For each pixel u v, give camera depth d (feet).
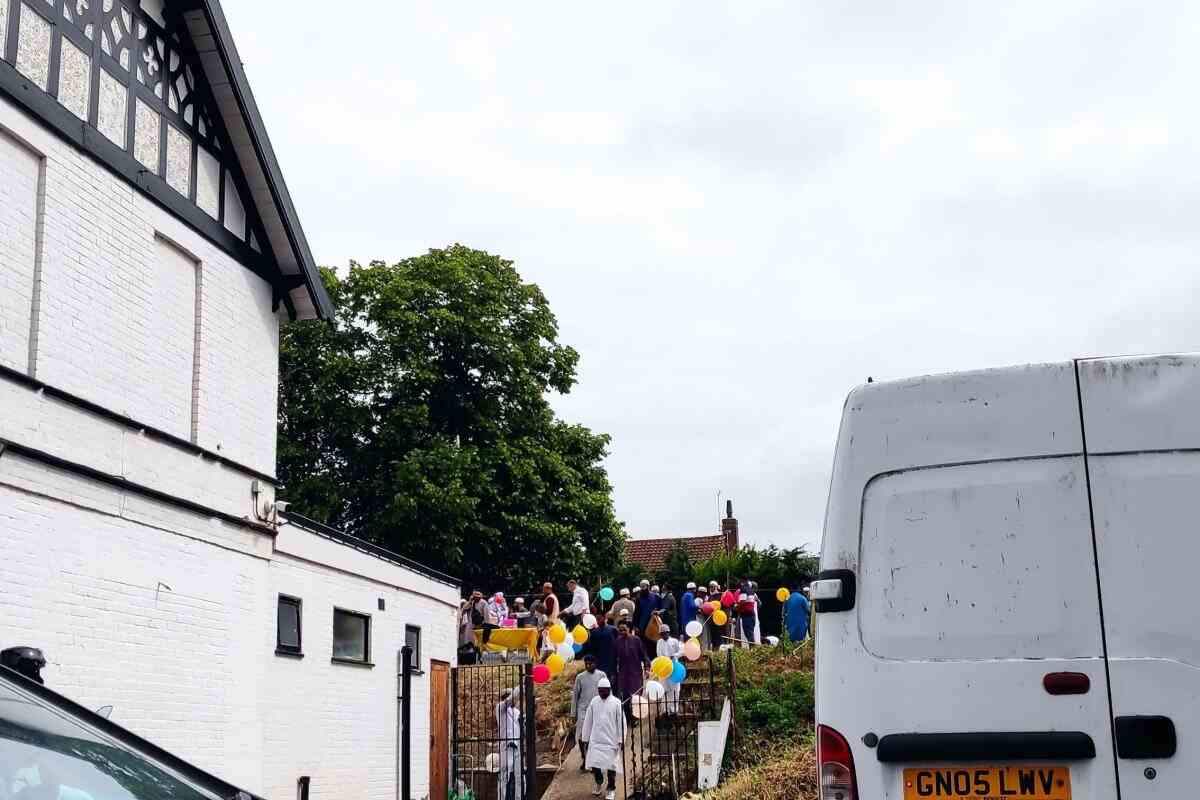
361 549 61.82
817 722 18.30
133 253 43.98
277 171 51.93
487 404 124.47
